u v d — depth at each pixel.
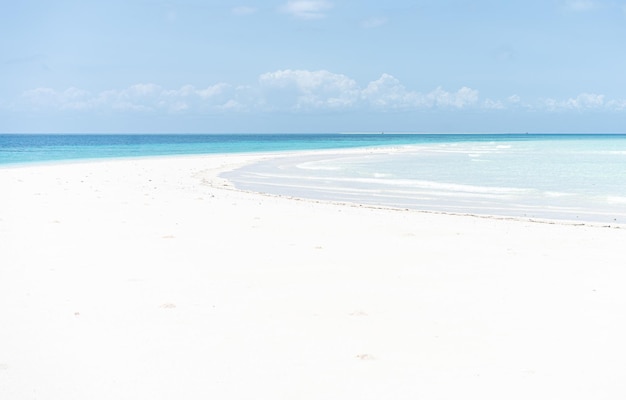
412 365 6.72
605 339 7.51
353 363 6.77
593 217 19.03
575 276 10.70
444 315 8.47
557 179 32.25
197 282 10.14
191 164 46.06
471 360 6.87
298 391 6.05
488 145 102.31
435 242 13.97
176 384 6.19
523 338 7.56
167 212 18.39
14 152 75.00
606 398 5.90
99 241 13.65
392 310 8.70
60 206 19.48
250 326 7.96
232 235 14.59
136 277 10.44
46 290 9.59
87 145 110.38
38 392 6.00
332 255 12.40
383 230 15.63
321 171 39.00
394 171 38.72
